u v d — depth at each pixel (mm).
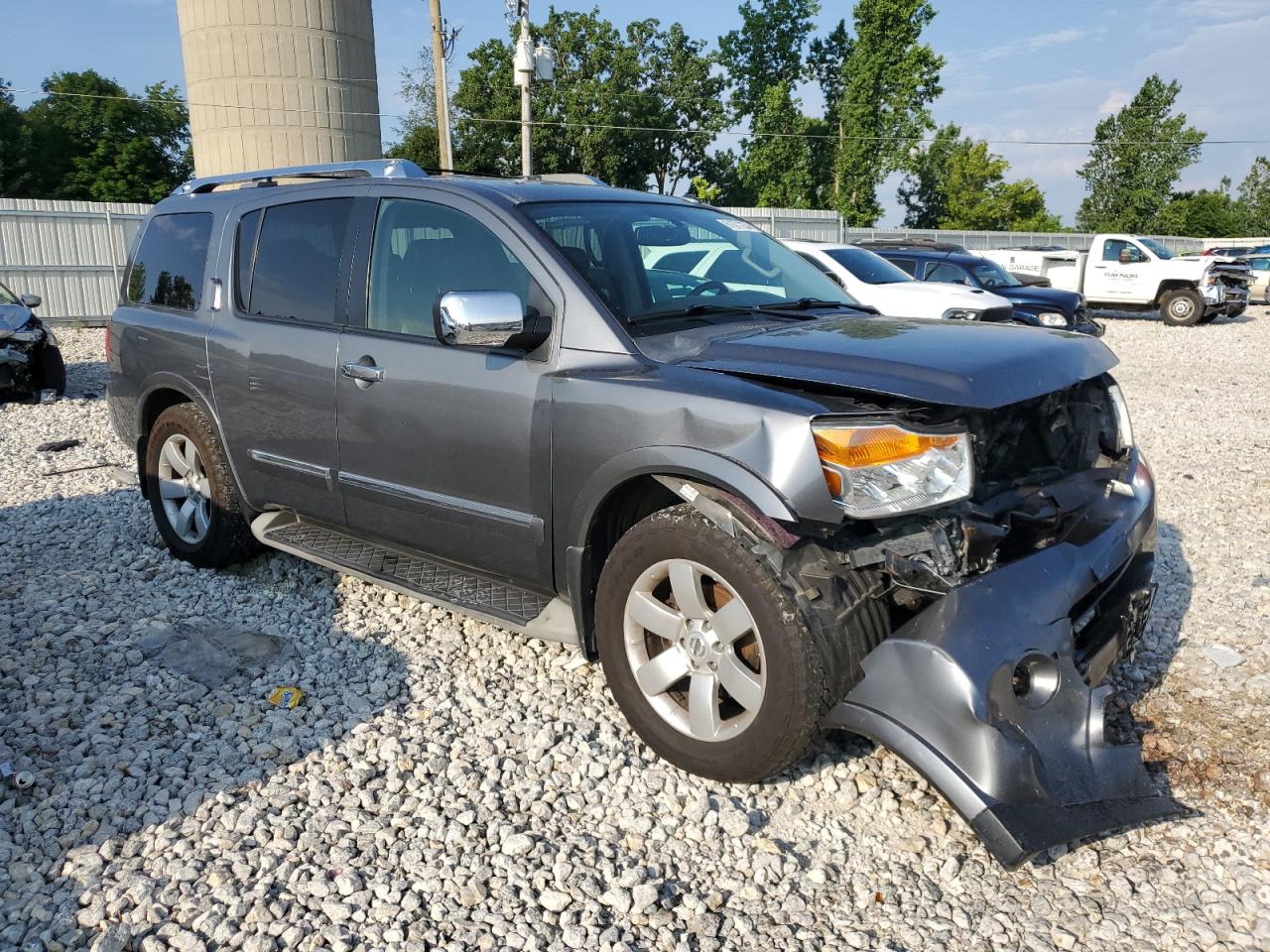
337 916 2520
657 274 3639
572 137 49375
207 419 4688
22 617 4383
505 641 4133
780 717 2787
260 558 5113
